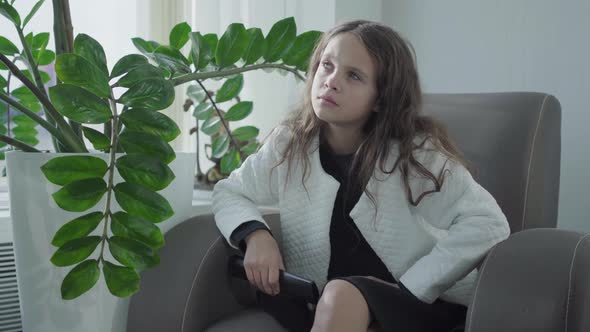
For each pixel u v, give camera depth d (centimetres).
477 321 77
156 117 93
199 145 185
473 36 174
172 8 175
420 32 190
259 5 189
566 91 154
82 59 89
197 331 101
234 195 115
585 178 152
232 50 115
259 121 195
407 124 106
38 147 163
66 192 87
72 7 164
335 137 112
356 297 85
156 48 113
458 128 125
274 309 99
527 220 114
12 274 130
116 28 171
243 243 105
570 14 153
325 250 109
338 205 111
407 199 104
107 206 91
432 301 93
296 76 129
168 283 102
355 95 101
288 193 113
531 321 73
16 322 131
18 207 100
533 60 161
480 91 173
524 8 162
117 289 90
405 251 105
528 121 118
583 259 76
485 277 80
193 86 154
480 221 93
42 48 121
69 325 102
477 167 119
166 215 91
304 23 198
